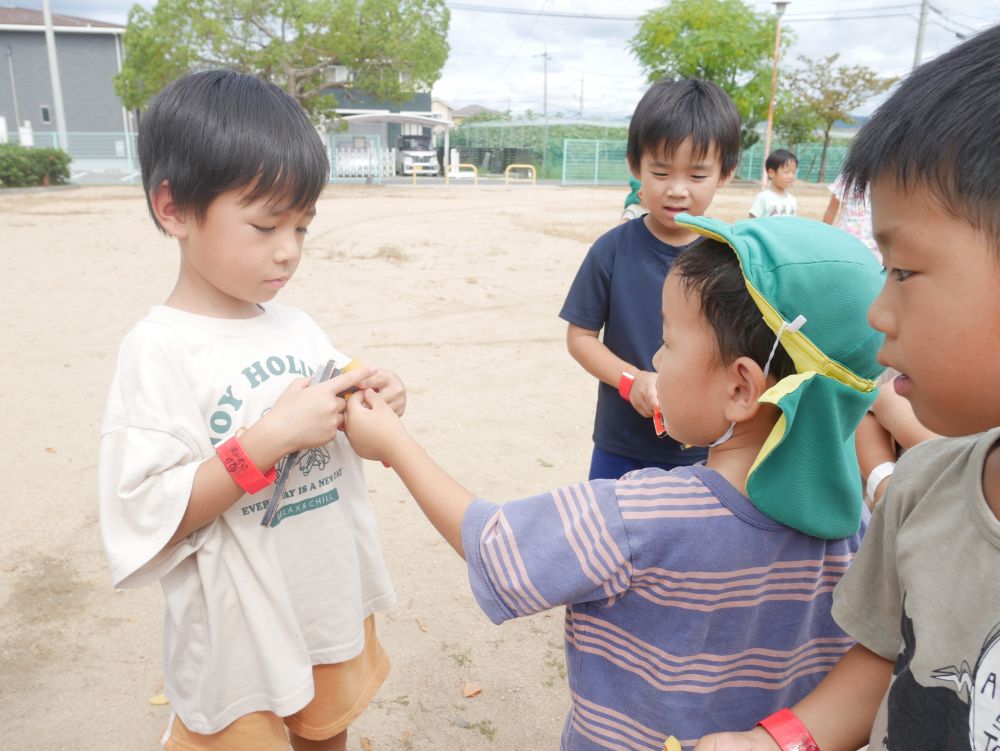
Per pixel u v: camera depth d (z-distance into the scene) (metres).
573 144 33.94
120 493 1.35
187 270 1.49
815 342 1.04
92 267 8.89
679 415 1.18
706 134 2.18
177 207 1.37
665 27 32.09
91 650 2.54
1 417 4.36
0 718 2.24
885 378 1.74
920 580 0.91
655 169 2.26
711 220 1.13
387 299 7.53
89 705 2.30
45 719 2.24
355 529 1.71
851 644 1.26
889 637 1.08
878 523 1.07
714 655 1.15
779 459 1.08
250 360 1.51
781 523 1.13
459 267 9.47
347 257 10.02
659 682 1.16
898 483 1.02
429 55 25.47
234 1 23.64
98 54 34.38
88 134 30.16
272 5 24.06
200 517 1.36
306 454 1.54
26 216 14.05
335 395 1.39
